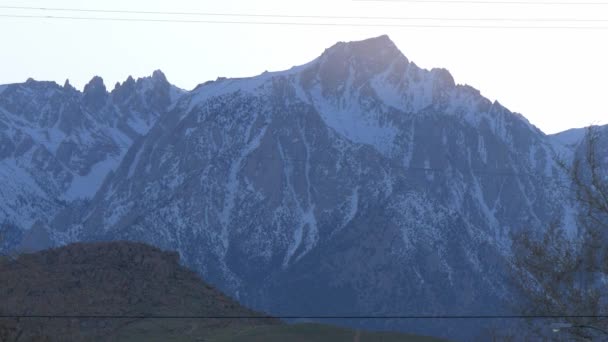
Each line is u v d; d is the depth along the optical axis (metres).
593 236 68.62
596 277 69.44
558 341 69.25
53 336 111.75
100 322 122.50
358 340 101.75
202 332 120.25
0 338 105.19
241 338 105.50
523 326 73.88
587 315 68.00
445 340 103.44
